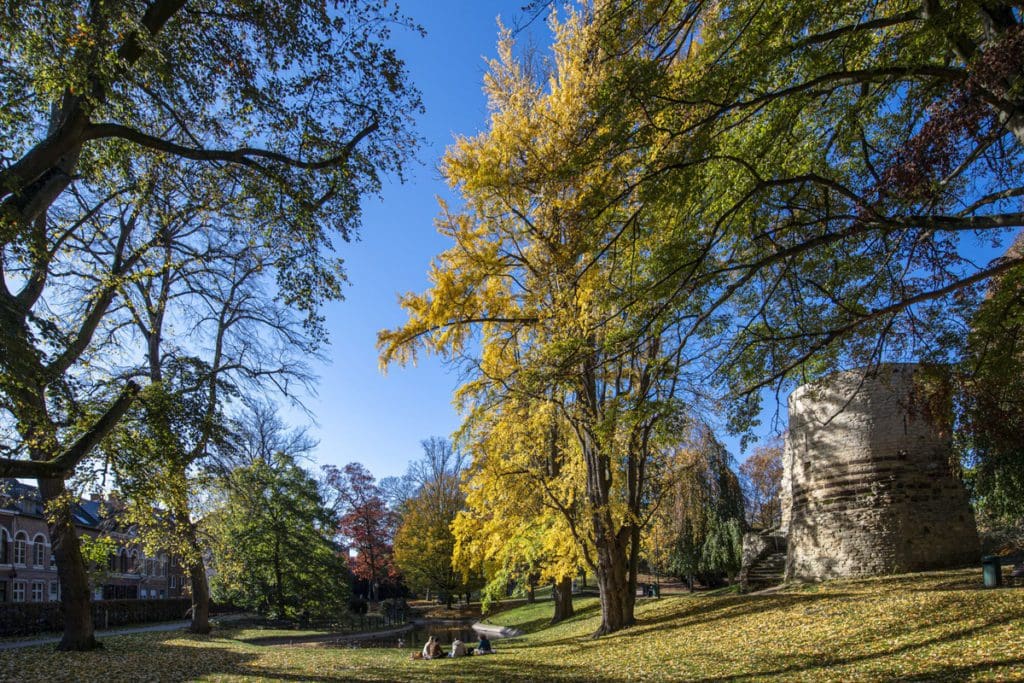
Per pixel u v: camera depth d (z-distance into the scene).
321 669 15.87
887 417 19.52
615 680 12.42
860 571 19.05
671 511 24.05
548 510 21.28
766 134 9.95
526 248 15.09
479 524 23.16
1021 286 9.98
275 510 37.25
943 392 10.61
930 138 8.09
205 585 28.81
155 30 10.20
